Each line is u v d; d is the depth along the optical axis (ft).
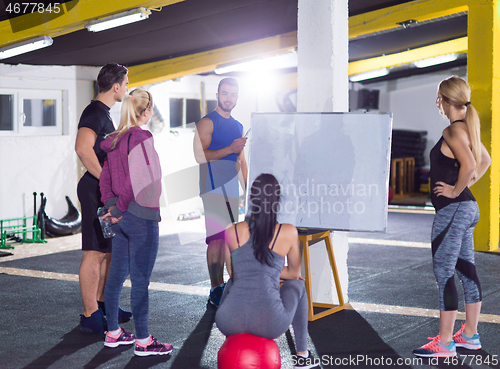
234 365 9.14
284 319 9.70
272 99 45.06
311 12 15.16
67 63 29.84
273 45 28.76
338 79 15.26
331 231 15.66
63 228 29.17
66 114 30.91
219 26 24.23
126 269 12.21
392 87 57.41
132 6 18.33
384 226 13.57
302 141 14.11
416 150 55.21
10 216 28.58
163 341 12.76
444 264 11.59
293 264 10.45
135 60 31.17
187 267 21.31
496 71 23.56
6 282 18.86
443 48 37.86
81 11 19.49
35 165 29.60
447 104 11.69
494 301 16.15
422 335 13.08
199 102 39.91
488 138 23.77
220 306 9.80
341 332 13.32
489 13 23.24
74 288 18.02
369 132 13.70
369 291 17.46
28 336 13.14
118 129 11.71
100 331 13.35
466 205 11.55
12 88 28.73
